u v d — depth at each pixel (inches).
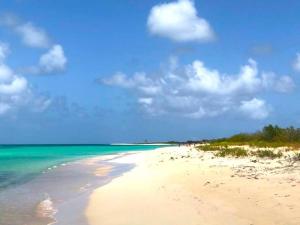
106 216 539.2
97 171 1307.8
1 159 2237.9
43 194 761.0
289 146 1665.8
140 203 606.9
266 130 2251.5
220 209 506.6
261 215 458.3
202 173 864.3
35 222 516.7
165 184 776.3
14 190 821.2
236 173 812.0
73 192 785.6
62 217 546.0
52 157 2524.6
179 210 526.9
